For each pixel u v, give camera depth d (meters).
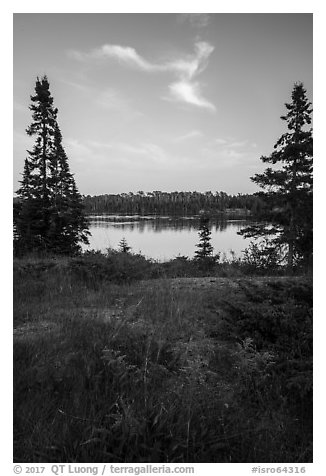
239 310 4.33
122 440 2.49
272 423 2.80
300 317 3.87
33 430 2.59
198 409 2.74
